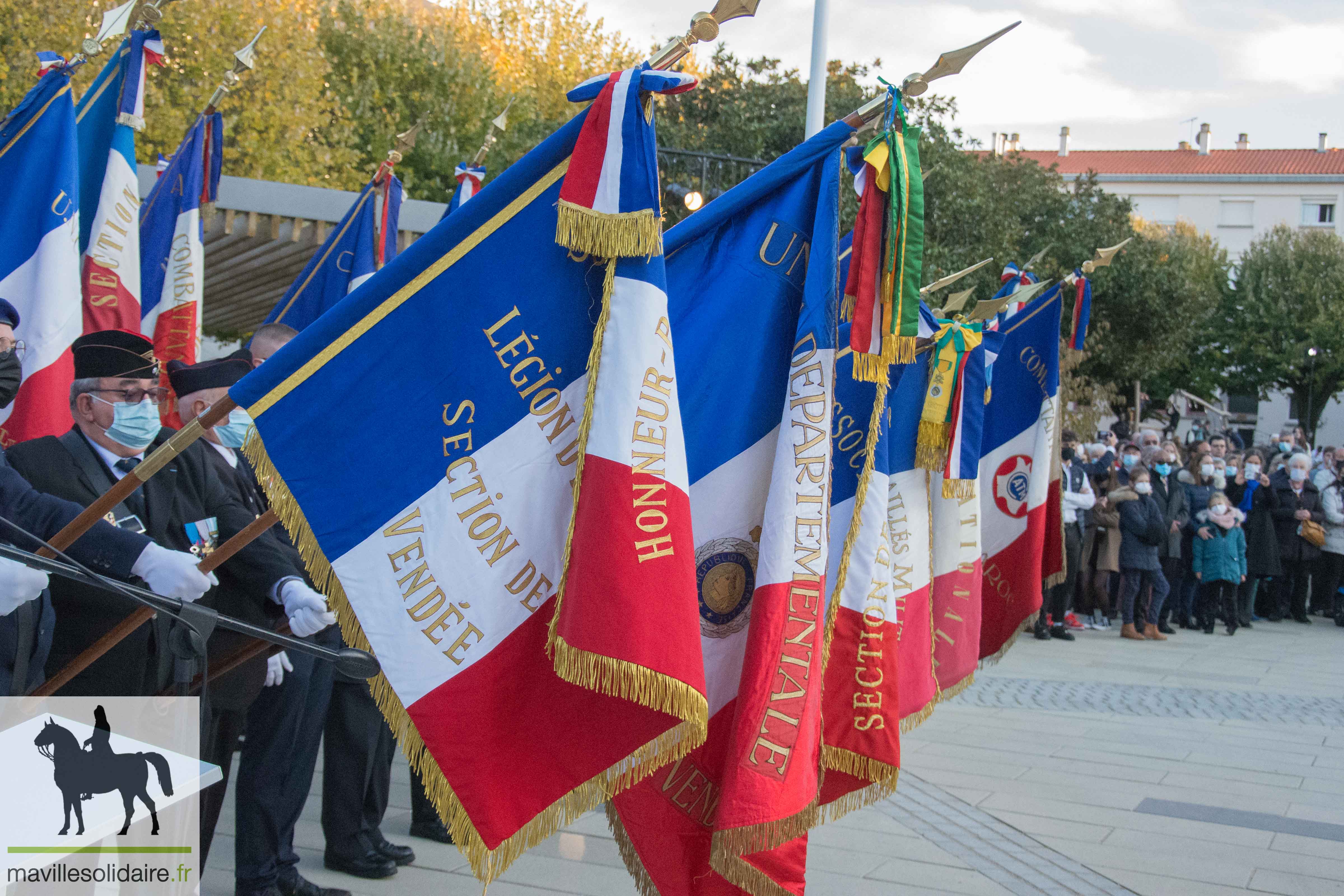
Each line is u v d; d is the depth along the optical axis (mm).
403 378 2453
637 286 2400
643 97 2406
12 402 3910
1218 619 13750
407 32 18828
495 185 2467
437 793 2400
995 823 5434
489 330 2482
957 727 7543
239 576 3494
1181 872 4797
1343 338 37844
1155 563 11758
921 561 3990
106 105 4402
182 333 4840
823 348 2871
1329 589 13898
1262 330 39094
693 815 2957
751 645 2844
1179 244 38750
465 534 2465
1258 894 4559
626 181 2363
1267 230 51250
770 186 2975
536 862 4547
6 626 2564
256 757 3877
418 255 2445
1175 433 32000
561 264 2506
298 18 16828
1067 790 6090
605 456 2354
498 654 2467
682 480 2422
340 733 4250
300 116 15273
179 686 2402
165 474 3314
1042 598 5379
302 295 5695
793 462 2859
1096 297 24297
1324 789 6301
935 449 3998
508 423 2494
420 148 17984
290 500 2396
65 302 3996
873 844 5027
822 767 3227
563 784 2459
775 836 2766
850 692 3285
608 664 2271
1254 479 13438
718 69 16984
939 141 16094
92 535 2641
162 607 2303
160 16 4359
